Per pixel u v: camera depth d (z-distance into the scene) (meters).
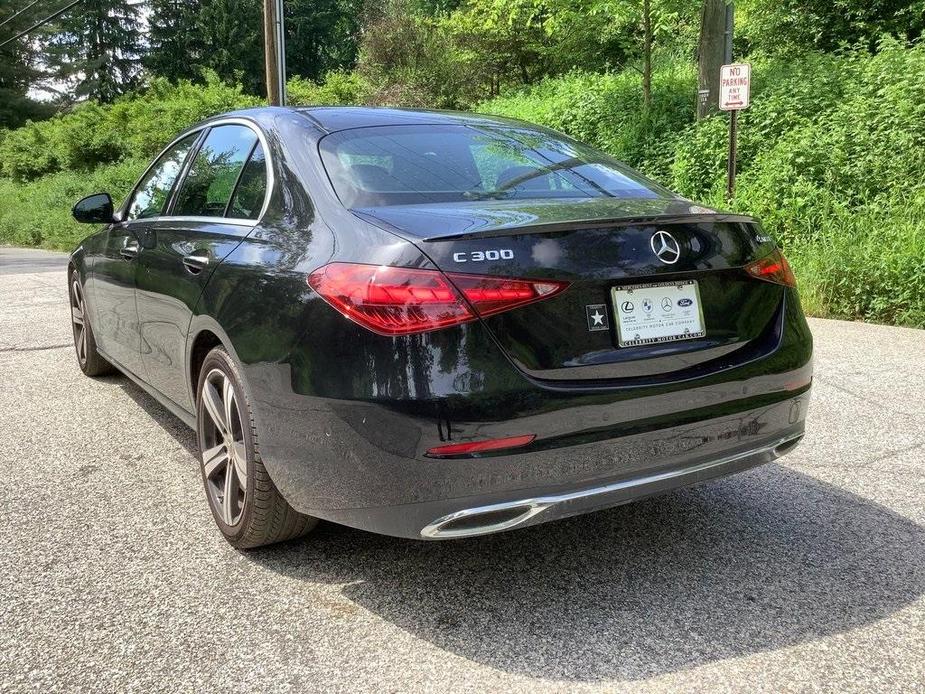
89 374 5.34
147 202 4.07
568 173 3.01
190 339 3.05
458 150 2.97
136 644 2.27
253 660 2.19
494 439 2.11
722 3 12.08
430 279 2.12
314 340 2.28
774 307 2.66
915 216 7.84
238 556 2.81
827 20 13.88
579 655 2.20
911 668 2.12
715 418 2.43
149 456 3.85
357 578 2.65
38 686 2.08
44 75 52.00
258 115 3.28
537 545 2.89
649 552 2.82
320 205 2.59
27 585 2.61
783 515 3.10
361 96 28.00
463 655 2.21
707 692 2.03
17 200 25.55
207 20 54.25
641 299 2.35
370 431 2.17
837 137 9.18
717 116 11.50
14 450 3.94
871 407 4.43
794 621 2.35
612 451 2.26
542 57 23.72
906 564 2.70
